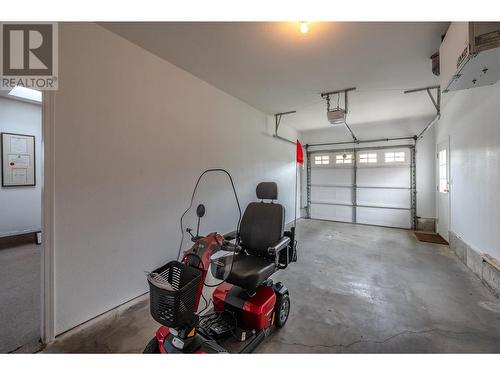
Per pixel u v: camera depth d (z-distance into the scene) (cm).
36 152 404
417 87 327
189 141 279
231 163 357
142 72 223
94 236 188
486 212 255
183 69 269
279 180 523
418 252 371
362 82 309
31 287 237
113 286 202
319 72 278
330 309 209
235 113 367
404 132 547
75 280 176
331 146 646
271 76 289
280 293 184
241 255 203
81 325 180
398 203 559
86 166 181
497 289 227
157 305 111
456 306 212
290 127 597
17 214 384
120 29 194
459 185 341
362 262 327
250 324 164
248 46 222
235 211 363
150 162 231
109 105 196
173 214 257
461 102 326
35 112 402
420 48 224
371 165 593
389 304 216
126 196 210
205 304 217
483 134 259
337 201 642
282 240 200
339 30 196
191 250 146
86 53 180
